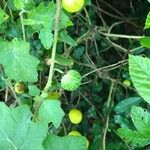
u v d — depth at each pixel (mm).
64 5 292
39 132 222
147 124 220
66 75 299
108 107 453
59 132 445
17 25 368
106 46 523
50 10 301
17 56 298
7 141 222
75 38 487
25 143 221
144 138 219
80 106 490
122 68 481
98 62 500
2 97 480
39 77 417
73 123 440
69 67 413
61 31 332
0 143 221
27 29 361
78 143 228
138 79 203
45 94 298
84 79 483
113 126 455
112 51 547
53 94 366
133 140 222
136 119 222
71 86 301
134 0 615
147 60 203
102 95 504
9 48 298
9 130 223
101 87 491
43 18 304
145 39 264
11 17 363
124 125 421
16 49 297
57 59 340
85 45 489
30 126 223
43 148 219
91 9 519
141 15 601
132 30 606
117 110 430
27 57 298
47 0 381
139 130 219
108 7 613
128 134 221
